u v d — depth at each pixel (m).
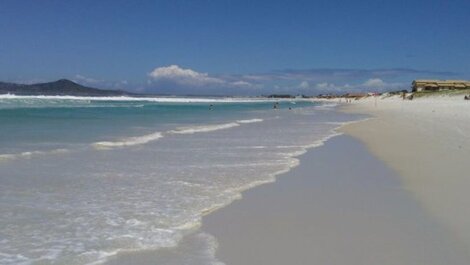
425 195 10.13
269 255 6.67
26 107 48.69
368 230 7.78
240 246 7.04
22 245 6.87
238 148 18.02
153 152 16.31
